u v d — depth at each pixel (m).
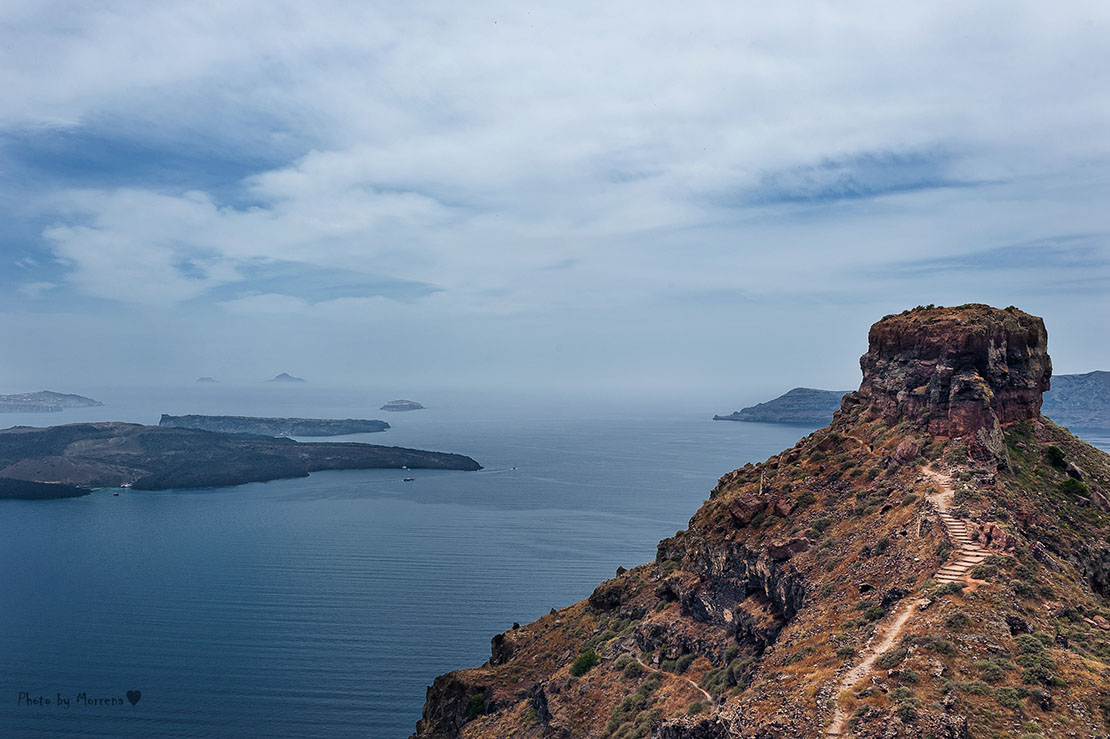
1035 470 71.19
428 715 110.94
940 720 41.09
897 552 60.31
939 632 47.91
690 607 83.31
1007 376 77.12
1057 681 43.34
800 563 66.88
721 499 91.94
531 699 96.12
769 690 50.56
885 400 81.75
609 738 73.25
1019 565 54.16
